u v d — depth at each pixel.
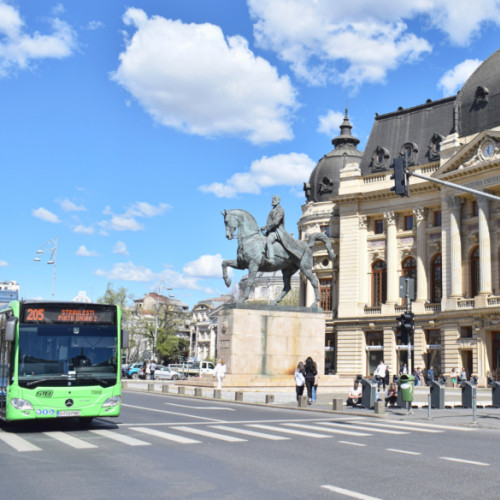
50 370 17.38
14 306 17.84
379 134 74.69
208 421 21.11
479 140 58.47
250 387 35.72
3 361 18.12
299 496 9.61
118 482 10.57
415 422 22.77
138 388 45.72
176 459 12.96
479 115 61.66
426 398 37.72
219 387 34.84
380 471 11.89
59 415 17.17
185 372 86.31
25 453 13.64
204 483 10.54
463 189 21.05
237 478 10.99
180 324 107.00
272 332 36.84
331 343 74.44
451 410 28.30
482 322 56.88
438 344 63.56
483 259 57.69
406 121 72.88
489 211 59.25
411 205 68.12
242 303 36.38
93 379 17.72
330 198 73.81
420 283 66.38
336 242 75.25
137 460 12.80
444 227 62.41
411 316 25.72
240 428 19.11
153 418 21.80
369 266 71.81
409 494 9.89
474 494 9.98
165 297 146.62
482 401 36.41
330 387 38.72
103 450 14.14
